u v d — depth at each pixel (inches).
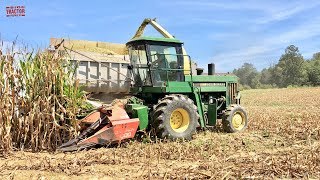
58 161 247.9
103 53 458.9
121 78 444.5
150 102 384.8
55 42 426.6
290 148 303.4
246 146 311.3
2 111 277.7
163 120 329.1
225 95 445.4
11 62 292.7
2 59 290.8
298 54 4557.1
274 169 212.5
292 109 883.4
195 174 206.7
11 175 209.9
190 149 286.2
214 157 260.8
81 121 305.1
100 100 439.5
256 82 4825.3
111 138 295.1
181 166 232.1
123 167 231.0
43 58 304.0
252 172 208.7
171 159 255.9
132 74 389.4
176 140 327.0
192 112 348.2
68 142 287.3
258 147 308.7
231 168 220.4
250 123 492.4
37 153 278.7
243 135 384.8
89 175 211.8
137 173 216.7
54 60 304.7
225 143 326.3
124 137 302.2
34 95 293.9
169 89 368.2
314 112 728.3
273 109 895.1
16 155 268.8
